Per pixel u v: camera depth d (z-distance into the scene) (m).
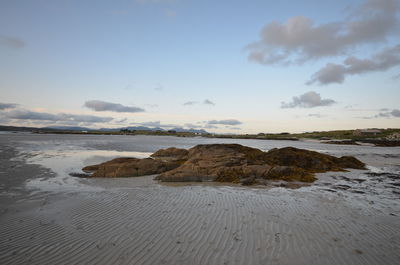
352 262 4.92
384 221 7.23
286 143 71.06
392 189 11.60
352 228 6.62
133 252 5.17
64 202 8.62
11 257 4.94
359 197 9.96
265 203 8.77
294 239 5.86
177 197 9.45
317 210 8.09
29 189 10.45
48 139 55.12
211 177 13.00
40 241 5.63
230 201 8.95
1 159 19.19
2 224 6.57
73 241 5.64
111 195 9.65
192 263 4.78
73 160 20.42
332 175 15.23
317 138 100.12
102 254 5.08
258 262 4.84
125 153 27.89
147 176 14.45
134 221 6.86
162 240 5.71
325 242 5.74
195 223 6.75
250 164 15.16
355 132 100.44
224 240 5.75
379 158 27.38
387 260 5.03
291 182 12.77
